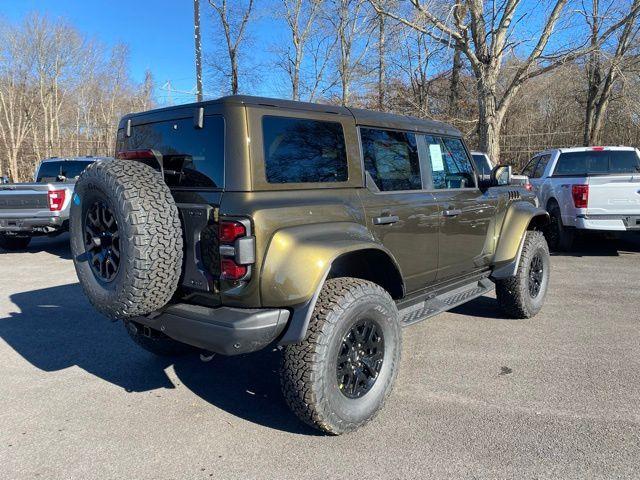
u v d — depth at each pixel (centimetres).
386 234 362
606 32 1262
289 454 298
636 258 912
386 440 311
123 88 4116
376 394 327
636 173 903
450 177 456
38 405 364
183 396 379
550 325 527
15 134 3369
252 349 286
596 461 284
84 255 320
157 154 319
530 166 1188
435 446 302
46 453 302
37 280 778
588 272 790
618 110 2162
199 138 312
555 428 320
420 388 381
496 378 396
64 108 3841
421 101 2186
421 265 402
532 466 280
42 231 942
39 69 3397
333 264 343
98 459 295
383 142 383
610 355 441
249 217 280
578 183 871
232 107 296
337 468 283
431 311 409
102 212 305
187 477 277
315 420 300
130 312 295
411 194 396
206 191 300
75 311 607
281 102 317
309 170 324
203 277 296
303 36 2552
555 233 964
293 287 283
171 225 289
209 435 321
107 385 398
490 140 1370
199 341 293
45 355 464
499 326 526
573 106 2556
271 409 357
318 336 293
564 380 391
